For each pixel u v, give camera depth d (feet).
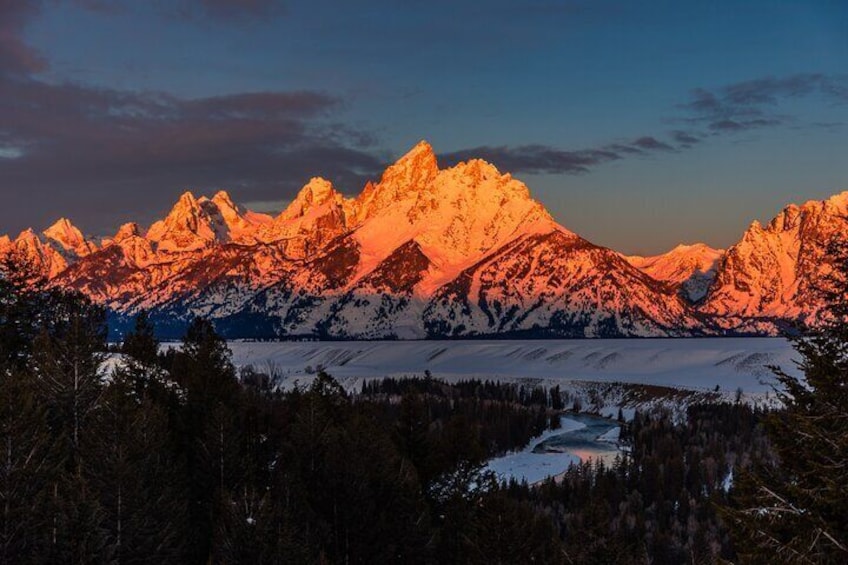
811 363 90.22
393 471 228.84
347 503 211.20
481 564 181.98
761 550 86.94
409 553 211.41
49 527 151.12
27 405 166.40
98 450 179.32
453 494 237.45
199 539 201.05
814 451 86.22
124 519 168.55
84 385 213.87
